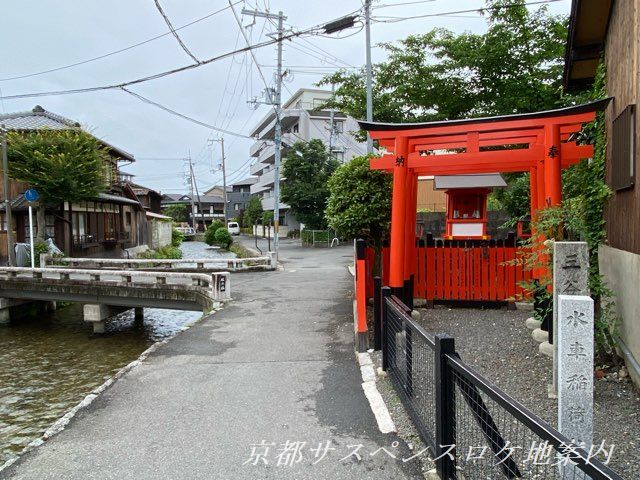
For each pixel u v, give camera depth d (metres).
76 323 14.27
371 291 9.18
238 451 3.80
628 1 5.05
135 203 27.56
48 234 20.41
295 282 14.32
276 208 20.06
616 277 5.34
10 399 7.72
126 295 12.84
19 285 13.96
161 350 7.00
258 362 6.28
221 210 81.12
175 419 4.50
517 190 14.48
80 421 4.54
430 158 7.14
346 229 8.60
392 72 15.26
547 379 4.80
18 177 16.97
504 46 12.46
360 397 4.87
